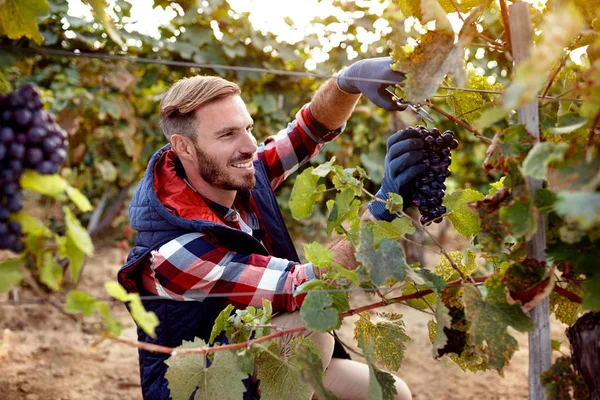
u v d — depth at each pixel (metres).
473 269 1.86
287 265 1.94
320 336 2.05
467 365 1.80
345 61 5.04
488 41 1.49
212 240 1.98
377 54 4.94
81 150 5.36
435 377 3.38
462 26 1.44
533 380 1.42
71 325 4.01
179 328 2.02
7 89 1.37
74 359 3.53
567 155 1.10
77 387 3.26
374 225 1.67
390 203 1.64
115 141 5.58
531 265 1.32
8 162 1.09
